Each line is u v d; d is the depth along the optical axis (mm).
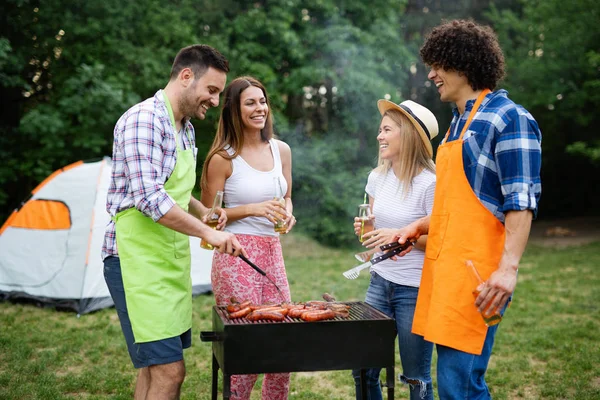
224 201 2924
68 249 6066
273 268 2861
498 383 3969
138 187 2281
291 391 3887
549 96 13188
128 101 9398
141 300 2365
